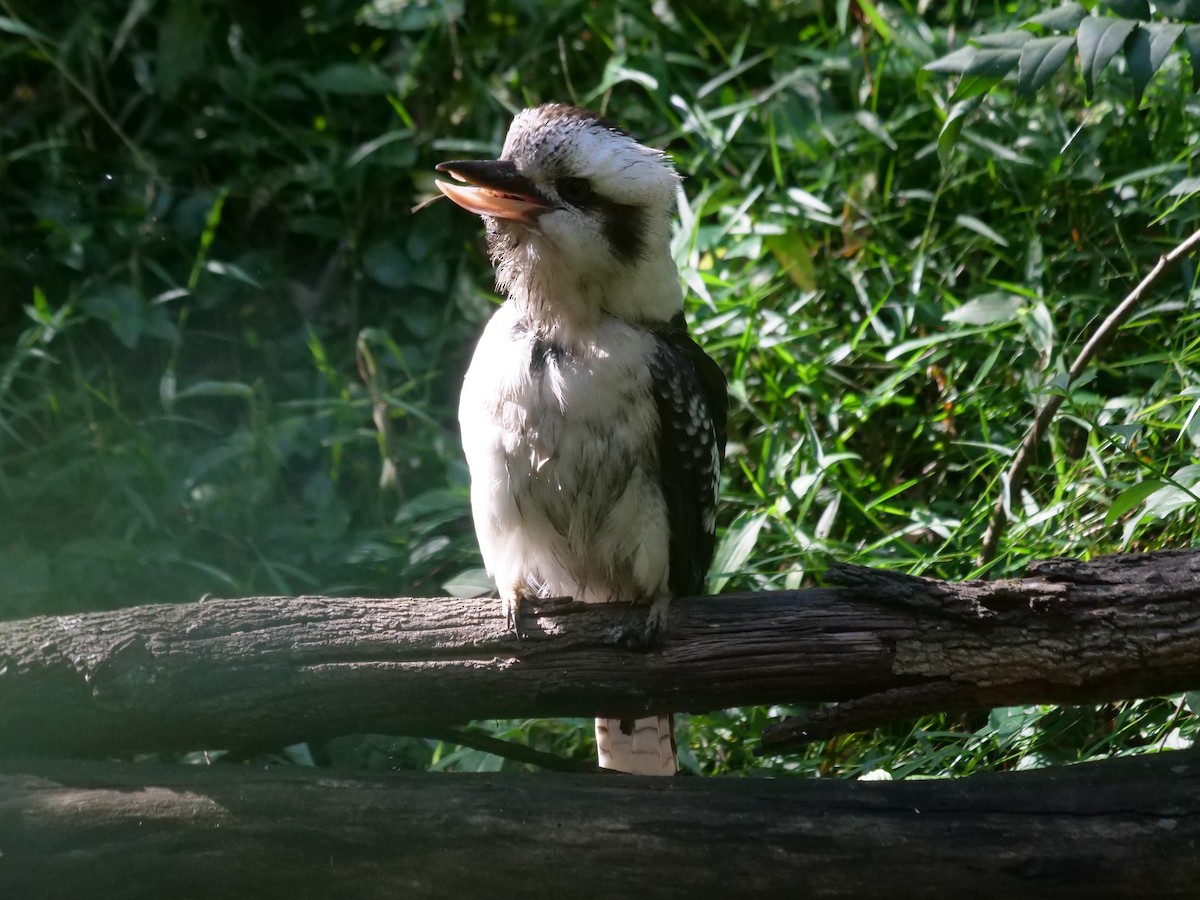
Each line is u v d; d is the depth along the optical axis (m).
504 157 6.76
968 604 5.46
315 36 12.38
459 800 5.21
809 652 5.57
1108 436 8.19
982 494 8.48
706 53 12.00
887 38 10.82
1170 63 10.03
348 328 11.19
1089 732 7.29
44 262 11.26
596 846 5.11
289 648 5.59
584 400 6.41
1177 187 8.74
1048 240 9.92
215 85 12.17
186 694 5.54
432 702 5.68
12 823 5.15
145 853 5.12
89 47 11.84
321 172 11.46
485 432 6.56
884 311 10.05
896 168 10.63
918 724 7.54
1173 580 5.39
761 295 9.82
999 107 10.38
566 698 5.68
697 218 9.83
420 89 12.01
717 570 7.93
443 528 9.58
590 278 6.48
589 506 6.57
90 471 9.92
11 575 9.09
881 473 9.34
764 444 9.05
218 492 9.91
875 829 5.10
